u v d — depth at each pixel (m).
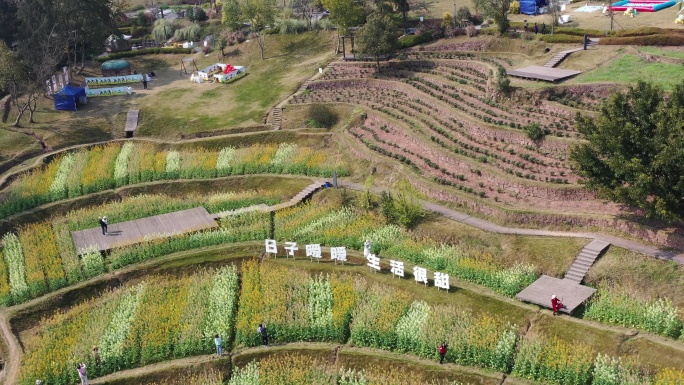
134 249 55.47
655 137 44.28
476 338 41.44
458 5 98.31
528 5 88.19
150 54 101.31
